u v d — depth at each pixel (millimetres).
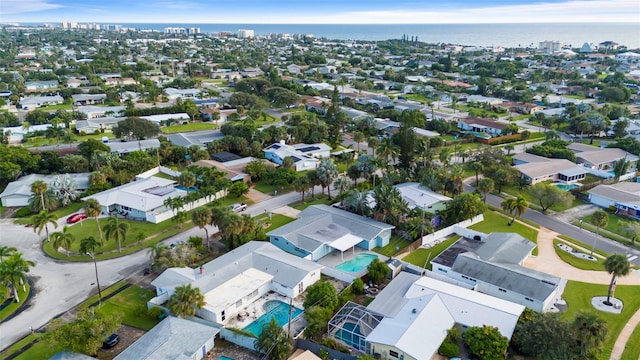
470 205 109125
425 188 126375
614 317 74312
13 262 77188
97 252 96688
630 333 70125
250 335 67375
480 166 136375
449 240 103750
